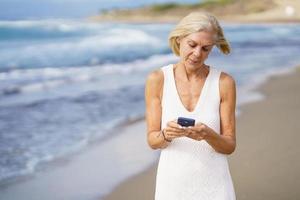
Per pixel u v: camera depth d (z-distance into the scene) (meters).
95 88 12.12
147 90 2.72
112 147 6.95
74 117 8.96
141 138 7.38
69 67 16.72
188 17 2.56
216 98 2.64
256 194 4.75
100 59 18.75
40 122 8.67
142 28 30.28
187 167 2.64
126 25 31.17
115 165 6.12
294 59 17.16
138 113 9.15
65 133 7.84
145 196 5.08
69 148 7.02
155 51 21.08
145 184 5.41
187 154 2.65
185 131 2.49
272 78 12.84
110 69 16.03
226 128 2.66
